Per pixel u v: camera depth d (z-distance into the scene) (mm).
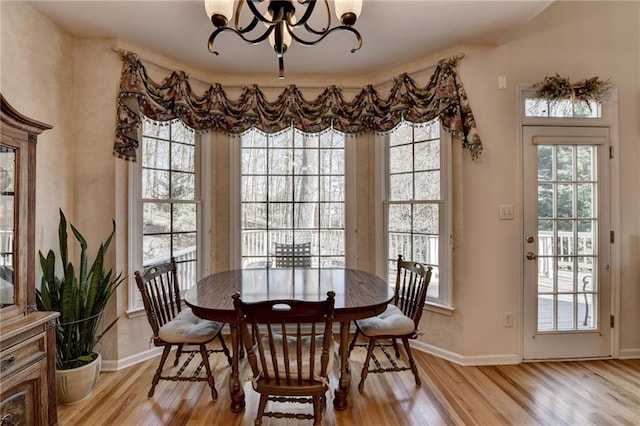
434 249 2783
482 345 2564
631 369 2471
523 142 2600
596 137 2654
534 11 2133
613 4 2689
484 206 2561
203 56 2734
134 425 1794
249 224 3217
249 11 2137
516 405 1994
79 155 2430
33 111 2080
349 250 3219
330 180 3273
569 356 2639
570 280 2656
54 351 1684
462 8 2100
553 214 2648
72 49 2414
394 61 2838
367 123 3057
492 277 2572
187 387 2186
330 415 1881
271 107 3039
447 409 1949
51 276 1970
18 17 1965
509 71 2580
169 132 2842
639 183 2701
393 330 2105
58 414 1881
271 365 1722
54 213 2246
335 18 2215
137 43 2523
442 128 2658
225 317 1723
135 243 2562
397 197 3062
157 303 2393
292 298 1881
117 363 2434
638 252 2693
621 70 2691
